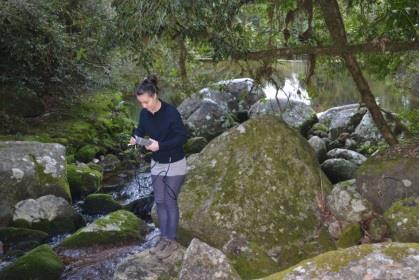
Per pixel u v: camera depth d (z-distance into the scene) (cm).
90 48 662
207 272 342
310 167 501
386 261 256
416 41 494
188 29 470
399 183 444
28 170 617
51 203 598
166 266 409
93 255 511
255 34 556
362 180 468
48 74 1016
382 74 638
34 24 891
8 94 908
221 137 539
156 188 406
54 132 891
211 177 502
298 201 478
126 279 402
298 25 571
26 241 552
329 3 520
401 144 492
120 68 1044
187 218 471
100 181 769
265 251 439
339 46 524
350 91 1149
